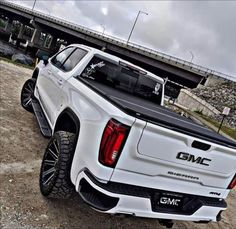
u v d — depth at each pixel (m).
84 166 2.79
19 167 3.98
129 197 2.66
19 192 3.39
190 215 3.11
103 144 2.60
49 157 3.51
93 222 3.39
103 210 2.60
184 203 3.13
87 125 2.93
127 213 2.72
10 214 2.97
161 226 3.89
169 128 2.69
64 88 4.09
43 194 3.38
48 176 3.45
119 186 2.68
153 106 4.34
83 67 4.31
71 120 3.57
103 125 2.67
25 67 17.12
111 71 4.65
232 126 37.94
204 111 42.44
